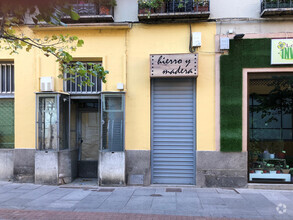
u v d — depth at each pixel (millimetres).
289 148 6914
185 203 5246
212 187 6523
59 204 5191
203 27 6660
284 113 6902
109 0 6715
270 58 6461
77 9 6777
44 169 6723
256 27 6527
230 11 6602
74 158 7398
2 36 4125
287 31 6434
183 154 6762
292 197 5711
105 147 6719
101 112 6707
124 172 6605
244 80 6551
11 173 7133
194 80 6746
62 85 6980
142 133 6750
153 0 6496
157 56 6527
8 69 7352
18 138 6984
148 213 4684
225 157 6531
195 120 6699
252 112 6918
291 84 6867
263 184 6480
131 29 6844
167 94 6832
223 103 6555
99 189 6344
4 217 4469
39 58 6957
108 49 6879
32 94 7004
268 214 4648
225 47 6430
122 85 6695
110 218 4438
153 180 6801
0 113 7359
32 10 3754
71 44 6910
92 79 7168
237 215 4602
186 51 6711
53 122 6832
